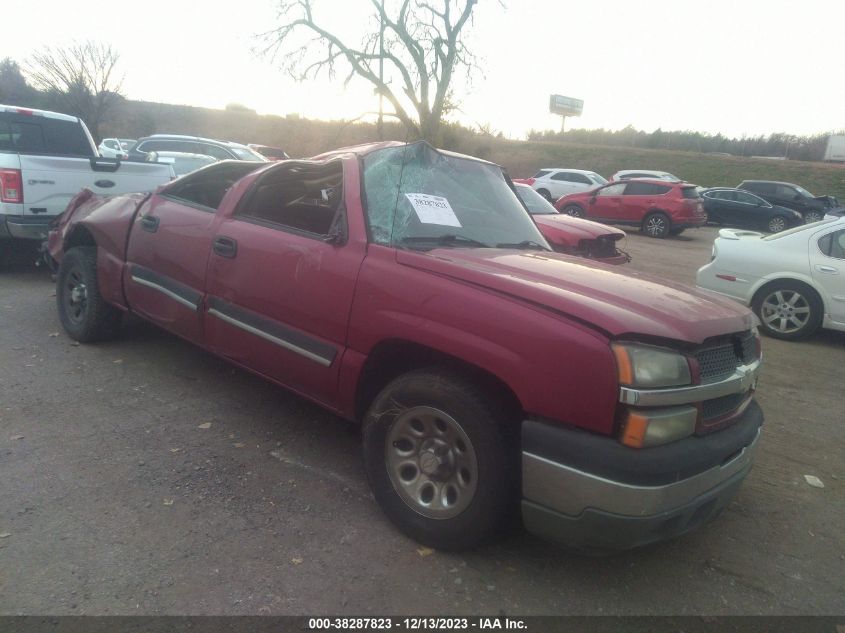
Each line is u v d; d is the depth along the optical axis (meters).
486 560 3.07
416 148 4.16
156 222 4.69
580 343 2.63
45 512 3.15
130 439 3.96
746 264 8.34
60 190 7.19
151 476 3.55
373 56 16.94
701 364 2.85
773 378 6.51
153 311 4.71
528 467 2.73
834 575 3.24
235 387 4.89
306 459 3.90
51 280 7.84
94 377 4.86
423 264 3.18
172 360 5.34
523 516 2.79
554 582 2.97
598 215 21.33
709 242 20.27
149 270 4.72
